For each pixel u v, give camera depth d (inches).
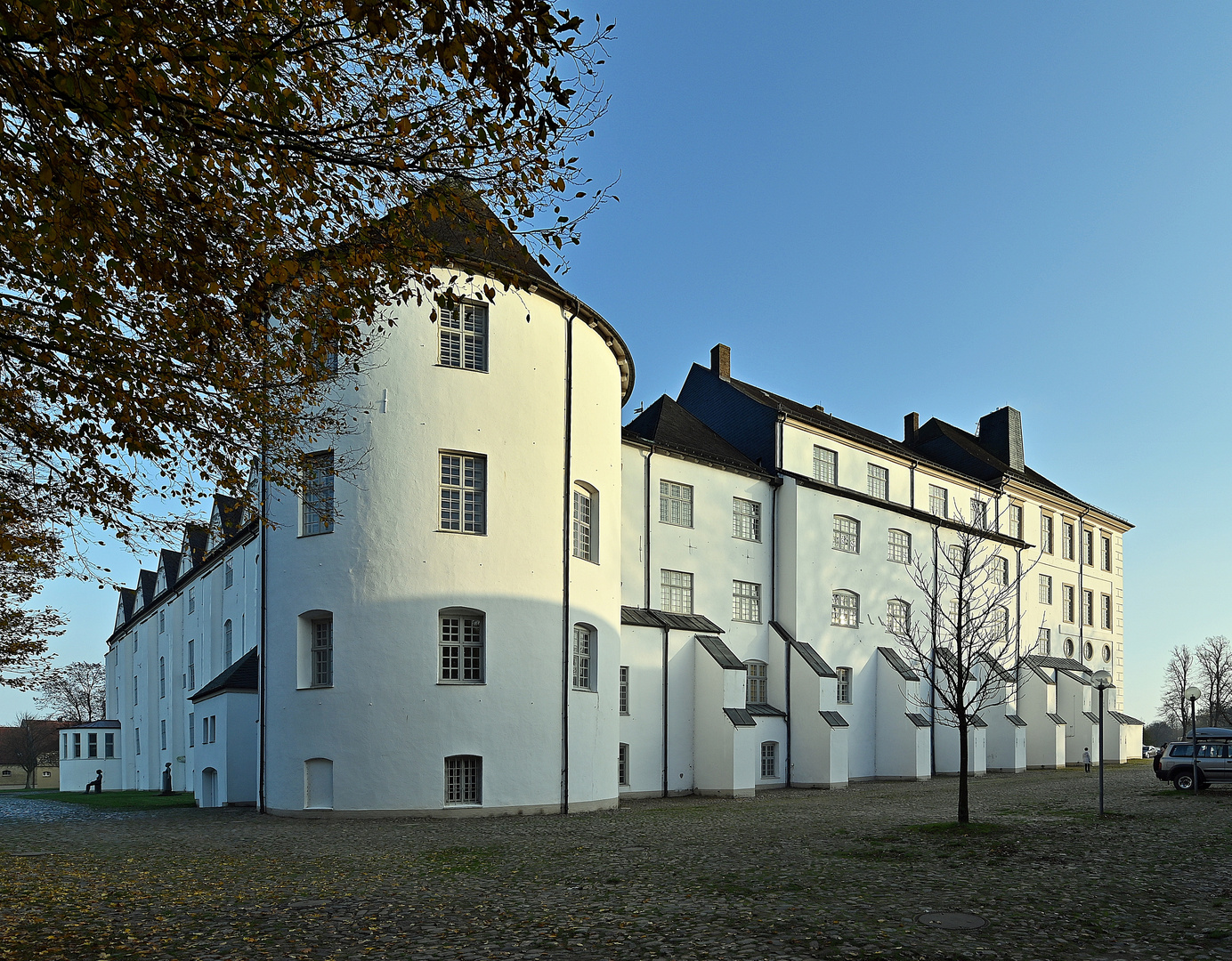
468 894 491.5
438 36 288.5
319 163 361.1
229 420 424.5
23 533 487.8
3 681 829.2
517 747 951.0
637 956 365.4
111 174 337.4
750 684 1469.0
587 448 1080.8
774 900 474.3
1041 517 2230.6
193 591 1887.3
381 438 938.1
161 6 298.5
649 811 1010.7
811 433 1637.6
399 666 917.2
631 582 1312.7
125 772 2596.0
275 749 954.1
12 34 271.7
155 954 367.2
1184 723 3580.2
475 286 970.7
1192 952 371.9
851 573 1621.6
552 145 366.9
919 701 1588.3
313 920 427.5
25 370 388.2
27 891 504.4
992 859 614.5
